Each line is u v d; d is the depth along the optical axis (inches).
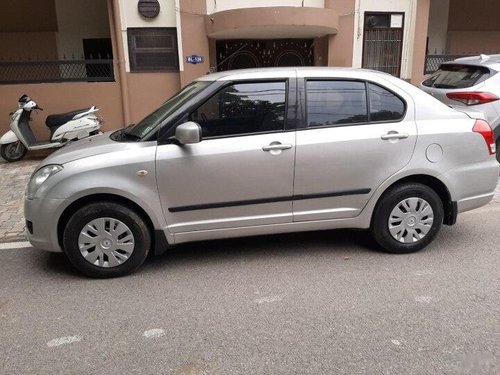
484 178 176.7
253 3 390.3
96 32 464.1
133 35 375.9
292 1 394.3
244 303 142.9
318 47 426.0
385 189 169.2
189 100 160.1
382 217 171.6
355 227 172.4
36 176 159.5
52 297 149.5
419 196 171.2
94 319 135.9
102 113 383.9
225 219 163.0
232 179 158.9
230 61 442.0
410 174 167.9
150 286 155.3
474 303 140.0
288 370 111.9
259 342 123.0
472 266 165.3
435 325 128.9
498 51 528.7
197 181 157.2
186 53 380.8
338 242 189.2
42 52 462.3
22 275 166.2
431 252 177.9
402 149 166.4
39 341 125.6
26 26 452.8
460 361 113.9
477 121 175.9
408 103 169.8
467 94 265.1
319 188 165.0
